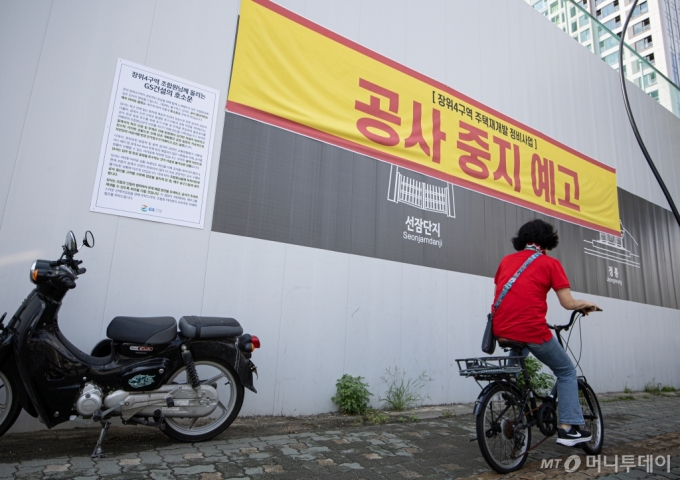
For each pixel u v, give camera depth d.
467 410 4.83
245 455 2.86
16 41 3.39
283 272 4.21
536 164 6.91
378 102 5.19
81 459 2.62
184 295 3.73
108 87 3.67
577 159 7.69
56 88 3.48
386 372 4.71
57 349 2.71
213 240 3.91
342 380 4.34
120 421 3.36
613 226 8.05
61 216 3.37
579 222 7.40
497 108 6.55
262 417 3.89
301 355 4.19
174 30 4.02
